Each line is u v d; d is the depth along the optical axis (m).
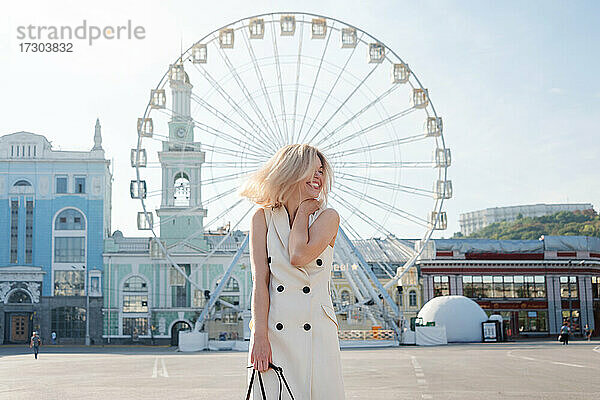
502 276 72.75
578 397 12.42
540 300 72.50
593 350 35.06
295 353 3.04
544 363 23.19
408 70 45.88
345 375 18.22
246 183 3.29
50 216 73.44
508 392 13.36
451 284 72.50
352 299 71.25
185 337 48.56
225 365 25.55
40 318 71.62
